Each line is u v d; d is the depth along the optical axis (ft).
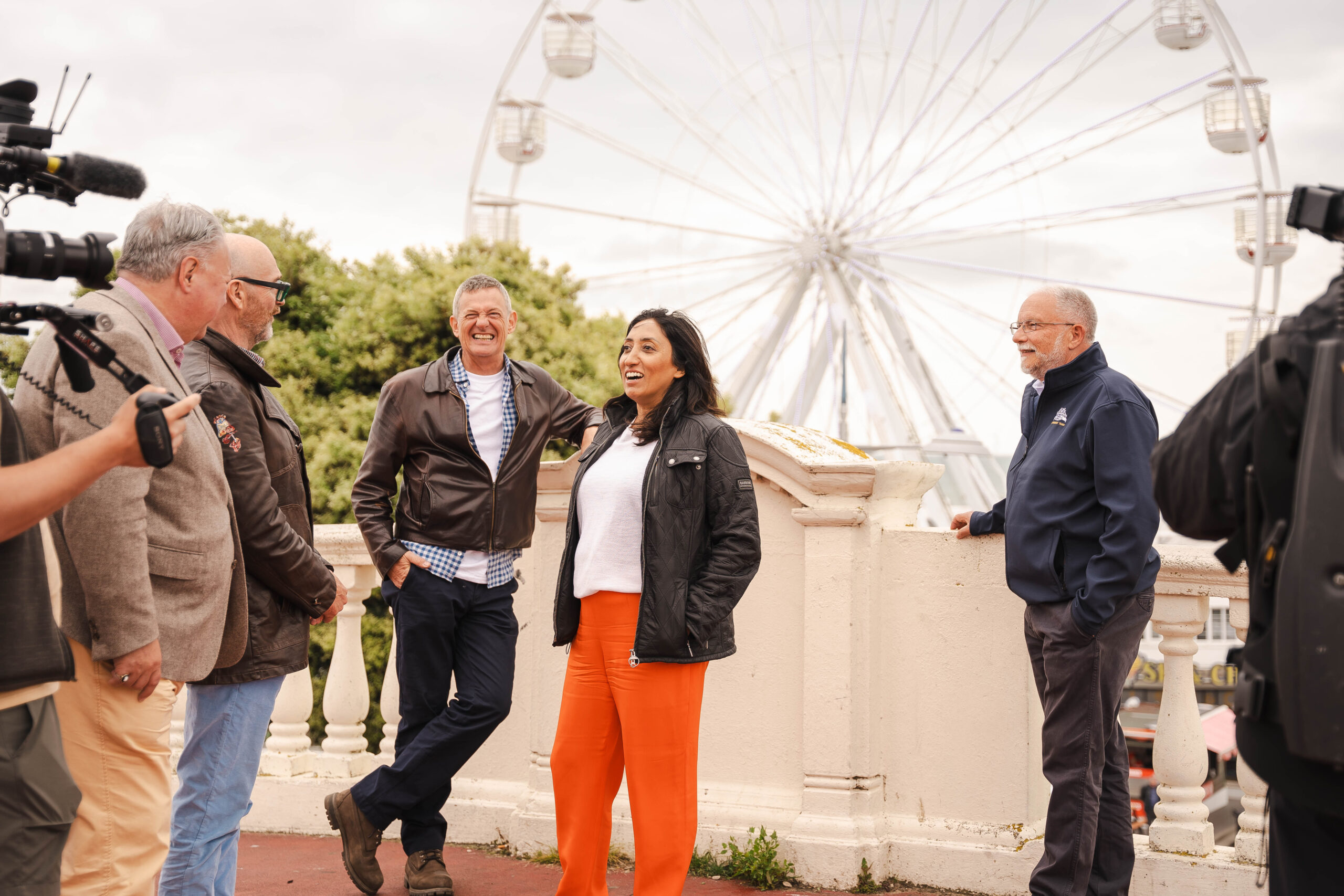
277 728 14.73
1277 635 5.07
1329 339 5.18
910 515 12.60
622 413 10.36
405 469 11.36
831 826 11.50
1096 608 9.07
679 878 9.56
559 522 13.30
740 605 12.43
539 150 74.59
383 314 48.24
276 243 52.47
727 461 9.59
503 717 11.19
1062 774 9.52
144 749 7.54
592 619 9.84
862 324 70.28
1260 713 5.27
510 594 11.57
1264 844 5.89
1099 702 9.39
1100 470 9.22
